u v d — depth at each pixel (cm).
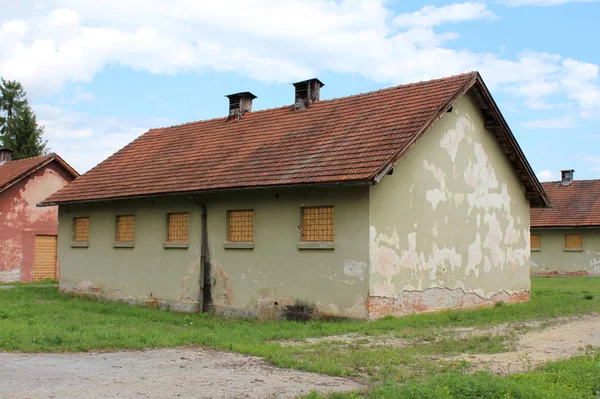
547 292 2517
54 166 3356
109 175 2278
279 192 1677
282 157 1745
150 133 2544
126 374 905
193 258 1883
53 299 2194
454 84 1767
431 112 1625
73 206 2345
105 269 2181
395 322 1453
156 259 1998
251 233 1753
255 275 1712
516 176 2169
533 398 746
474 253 1895
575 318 1634
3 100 5700
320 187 1566
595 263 3953
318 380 887
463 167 1870
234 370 951
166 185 1930
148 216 2042
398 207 1586
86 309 1883
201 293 1839
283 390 820
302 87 2133
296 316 1608
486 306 1936
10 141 5259
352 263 1507
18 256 3175
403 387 771
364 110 1852
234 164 1850
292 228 1638
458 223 1828
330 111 1966
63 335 1198
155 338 1219
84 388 805
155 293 1992
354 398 755
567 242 4103
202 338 1223
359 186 1508
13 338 1155
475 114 1945
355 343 1211
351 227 1516
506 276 2059
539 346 1198
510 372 943
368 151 1543
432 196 1722
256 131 2067
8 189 3156
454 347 1159
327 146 1689
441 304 1730
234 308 1753
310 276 1587
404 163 1622
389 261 1544
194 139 2269
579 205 4141
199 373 923
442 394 727
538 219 4172
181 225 1955
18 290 2491
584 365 945
